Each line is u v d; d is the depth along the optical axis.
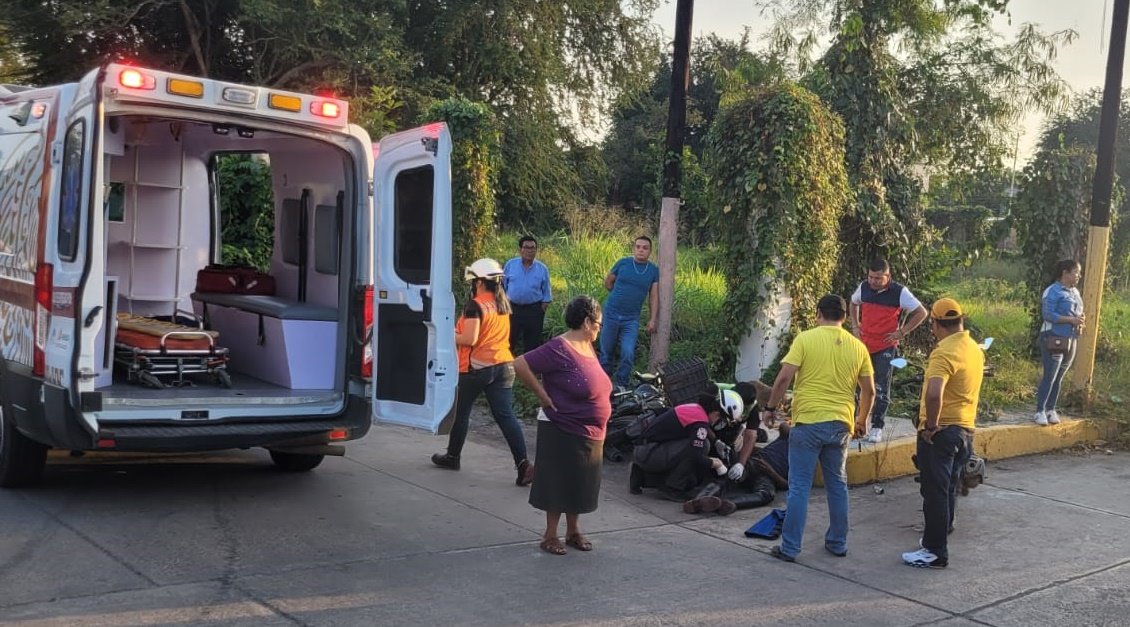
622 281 10.21
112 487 6.94
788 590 5.49
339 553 5.75
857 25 12.25
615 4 30.67
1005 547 6.49
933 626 5.00
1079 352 10.88
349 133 6.99
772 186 10.16
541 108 30.33
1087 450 9.88
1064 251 13.02
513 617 4.87
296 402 6.87
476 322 7.43
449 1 27.98
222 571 5.31
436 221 6.47
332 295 7.71
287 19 24.31
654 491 7.67
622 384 10.19
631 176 37.69
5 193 7.00
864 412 6.26
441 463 8.02
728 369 10.63
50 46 25.70
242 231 12.98
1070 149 13.42
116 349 7.09
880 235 12.33
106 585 4.98
